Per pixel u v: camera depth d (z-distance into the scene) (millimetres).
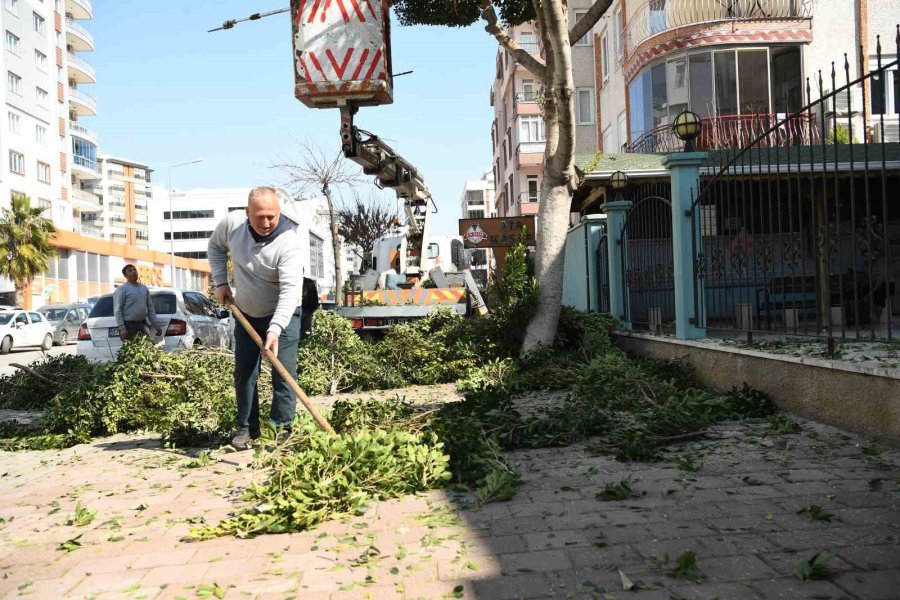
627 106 22828
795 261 5859
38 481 5156
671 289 8727
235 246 5414
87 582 3074
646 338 9031
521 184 39281
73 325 28766
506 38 10883
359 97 8875
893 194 10984
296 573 3023
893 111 18266
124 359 7434
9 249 36656
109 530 3824
